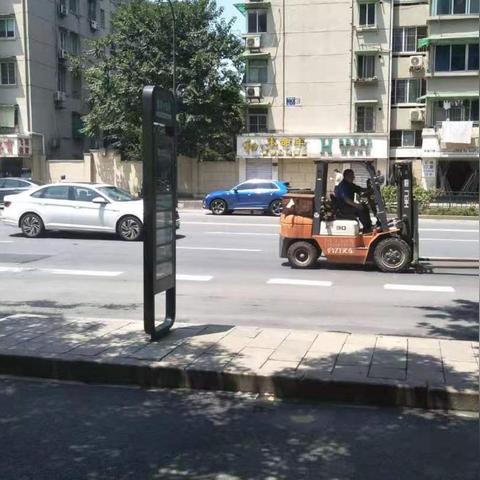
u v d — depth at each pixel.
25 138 40.91
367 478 3.80
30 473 3.87
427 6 37.81
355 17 38.19
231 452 4.16
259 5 38.91
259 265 12.66
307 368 5.39
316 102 38.94
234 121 39.16
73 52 46.81
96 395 5.27
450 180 37.72
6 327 6.83
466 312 8.43
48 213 16.91
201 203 30.73
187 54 36.09
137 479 3.80
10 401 5.12
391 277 11.27
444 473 3.86
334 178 12.38
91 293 9.74
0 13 41.38
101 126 37.91
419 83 38.31
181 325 7.02
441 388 4.92
